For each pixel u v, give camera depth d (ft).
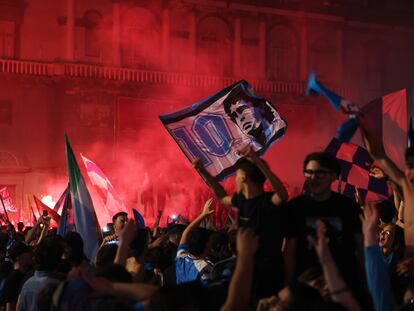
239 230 15.03
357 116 16.57
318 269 16.02
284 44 162.40
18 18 141.28
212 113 26.63
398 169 18.24
